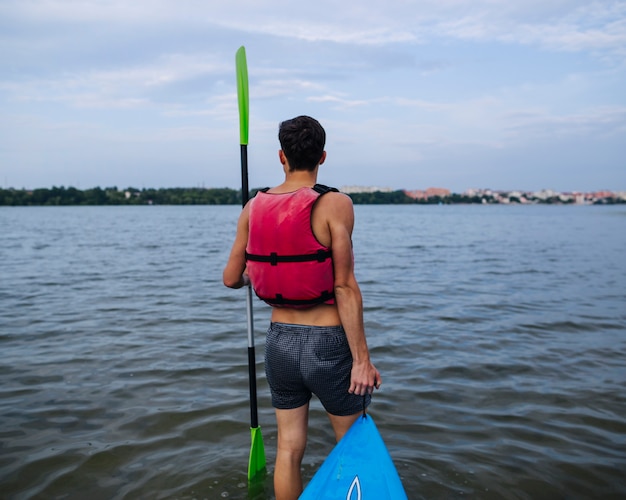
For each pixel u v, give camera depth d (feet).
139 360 14.52
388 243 61.67
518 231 90.63
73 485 8.14
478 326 18.58
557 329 18.12
